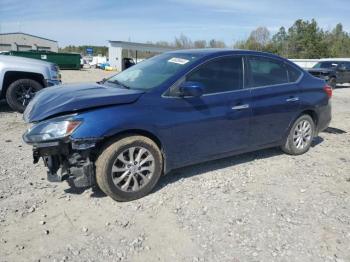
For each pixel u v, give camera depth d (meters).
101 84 5.19
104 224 3.79
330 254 3.37
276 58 5.71
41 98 4.48
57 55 42.97
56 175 4.23
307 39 73.00
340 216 4.07
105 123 3.97
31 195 4.40
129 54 57.75
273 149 6.47
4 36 74.69
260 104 5.30
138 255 3.31
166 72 4.77
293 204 4.33
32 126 4.07
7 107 10.20
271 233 3.69
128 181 4.25
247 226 3.80
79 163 4.08
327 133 8.11
